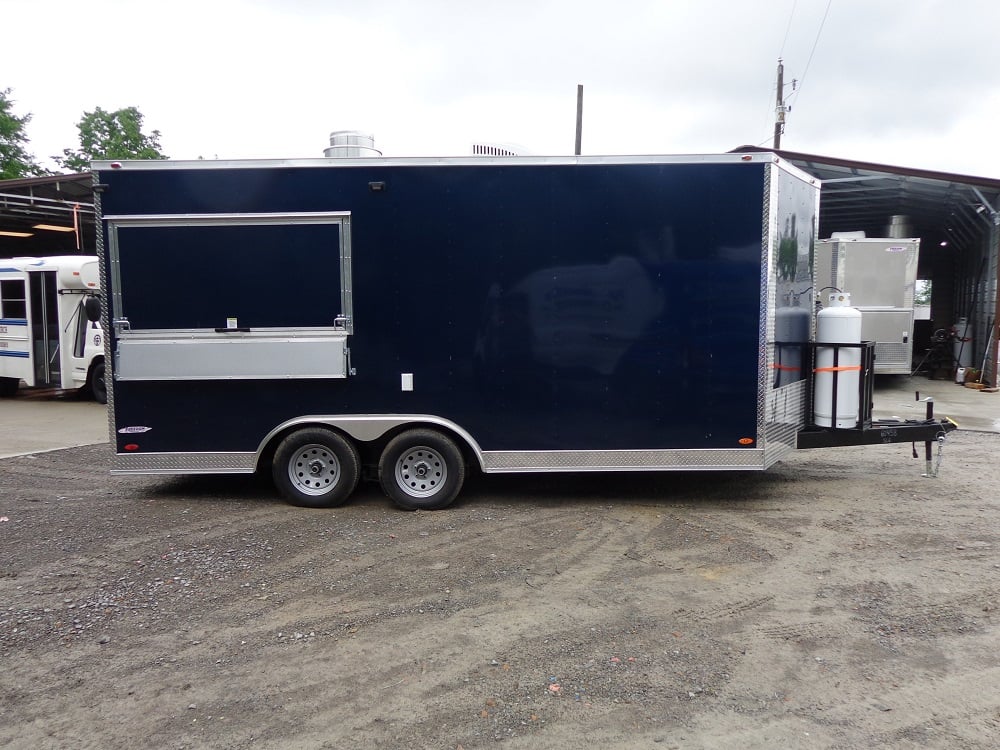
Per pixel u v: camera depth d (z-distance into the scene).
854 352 6.14
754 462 5.70
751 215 5.54
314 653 3.51
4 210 17.42
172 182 5.57
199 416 5.79
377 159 5.55
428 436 5.78
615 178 5.55
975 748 2.74
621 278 5.61
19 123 36.66
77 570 4.61
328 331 5.70
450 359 5.71
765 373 5.63
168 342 5.68
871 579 4.38
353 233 5.61
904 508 5.89
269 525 5.49
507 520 5.60
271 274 5.64
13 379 13.87
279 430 5.79
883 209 17.31
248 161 5.55
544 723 2.92
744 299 5.60
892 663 3.38
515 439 5.76
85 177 16.08
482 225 5.61
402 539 5.16
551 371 5.69
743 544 5.02
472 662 3.41
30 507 6.10
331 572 4.54
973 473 7.12
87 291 12.48
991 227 14.51
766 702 3.05
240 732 2.88
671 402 5.68
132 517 5.75
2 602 4.13
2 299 13.09
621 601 4.08
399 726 2.91
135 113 41.31
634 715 2.97
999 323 13.60
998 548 4.91
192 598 4.17
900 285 12.88
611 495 6.32
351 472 5.86
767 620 3.83
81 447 8.92
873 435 6.32
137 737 2.85
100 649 3.57
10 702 3.11
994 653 3.46
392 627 3.78
